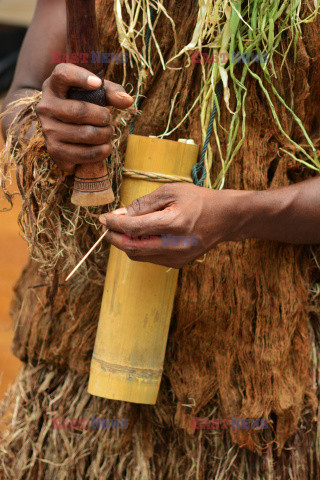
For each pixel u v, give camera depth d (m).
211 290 1.08
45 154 0.96
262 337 1.09
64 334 1.17
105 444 1.18
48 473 1.22
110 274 1.01
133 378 1.01
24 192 0.99
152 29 0.95
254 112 1.01
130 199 0.98
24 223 1.02
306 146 1.06
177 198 0.92
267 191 0.97
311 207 0.97
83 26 0.83
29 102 0.97
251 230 0.98
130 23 0.96
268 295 1.08
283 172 1.05
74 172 0.93
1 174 1.00
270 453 1.15
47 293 1.19
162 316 1.01
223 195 0.94
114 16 1.01
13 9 4.27
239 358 1.10
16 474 1.24
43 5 1.14
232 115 1.01
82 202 0.92
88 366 1.17
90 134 0.86
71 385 1.20
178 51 0.99
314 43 0.99
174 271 1.01
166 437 1.19
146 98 1.03
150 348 1.01
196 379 1.11
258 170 1.03
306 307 1.12
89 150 0.88
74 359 1.17
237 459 1.17
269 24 0.94
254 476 1.16
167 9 0.98
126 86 1.05
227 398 1.11
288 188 0.98
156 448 1.20
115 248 1.00
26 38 1.17
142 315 1.00
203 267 1.07
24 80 1.14
